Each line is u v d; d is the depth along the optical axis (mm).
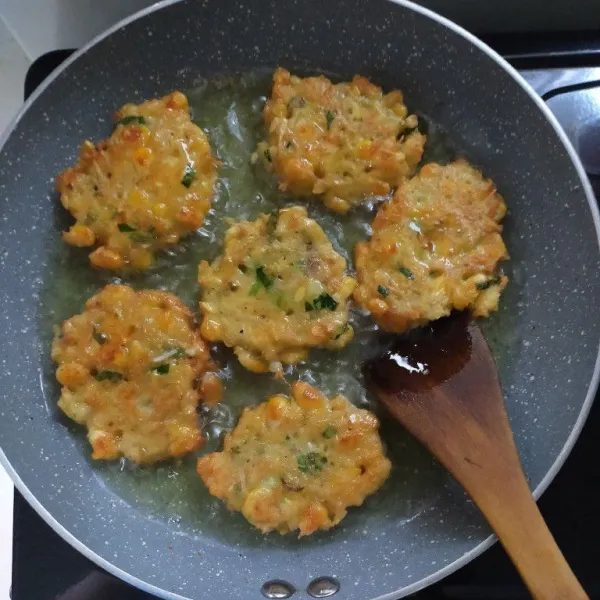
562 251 302
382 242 307
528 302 311
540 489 271
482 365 289
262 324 304
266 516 288
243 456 295
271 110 324
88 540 293
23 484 287
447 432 282
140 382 301
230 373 315
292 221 313
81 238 312
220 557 300
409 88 326
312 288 307
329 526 294
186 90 333
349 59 325
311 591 287
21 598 310
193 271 323
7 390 305
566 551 306
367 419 297
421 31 305
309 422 296
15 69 367
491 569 306
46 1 342
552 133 295
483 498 267
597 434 318
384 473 296
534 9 341
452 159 327
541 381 302
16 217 314
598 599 300
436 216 309
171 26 310
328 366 314
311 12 309
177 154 315
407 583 282
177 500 307
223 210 328
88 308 309
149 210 308
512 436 275
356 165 316
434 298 300
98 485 309
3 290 311
